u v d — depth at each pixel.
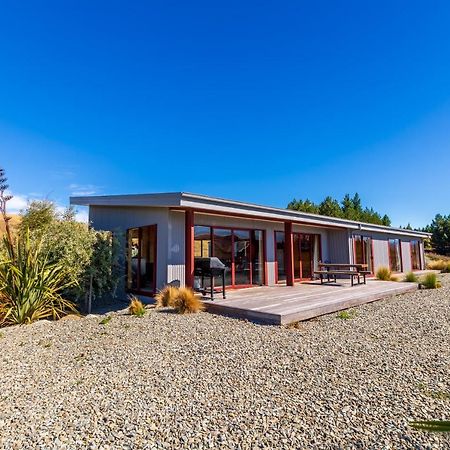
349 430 2.63
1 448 2.44
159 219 9.70
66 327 6.36
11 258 7.05
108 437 2.57
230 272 11.03
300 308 6.81
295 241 13.93
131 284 10.69
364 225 15.51
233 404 3.10
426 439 2.49
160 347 4.91
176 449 2.42
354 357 4.36
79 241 8.16
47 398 3.29
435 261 24.38
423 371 3.84
